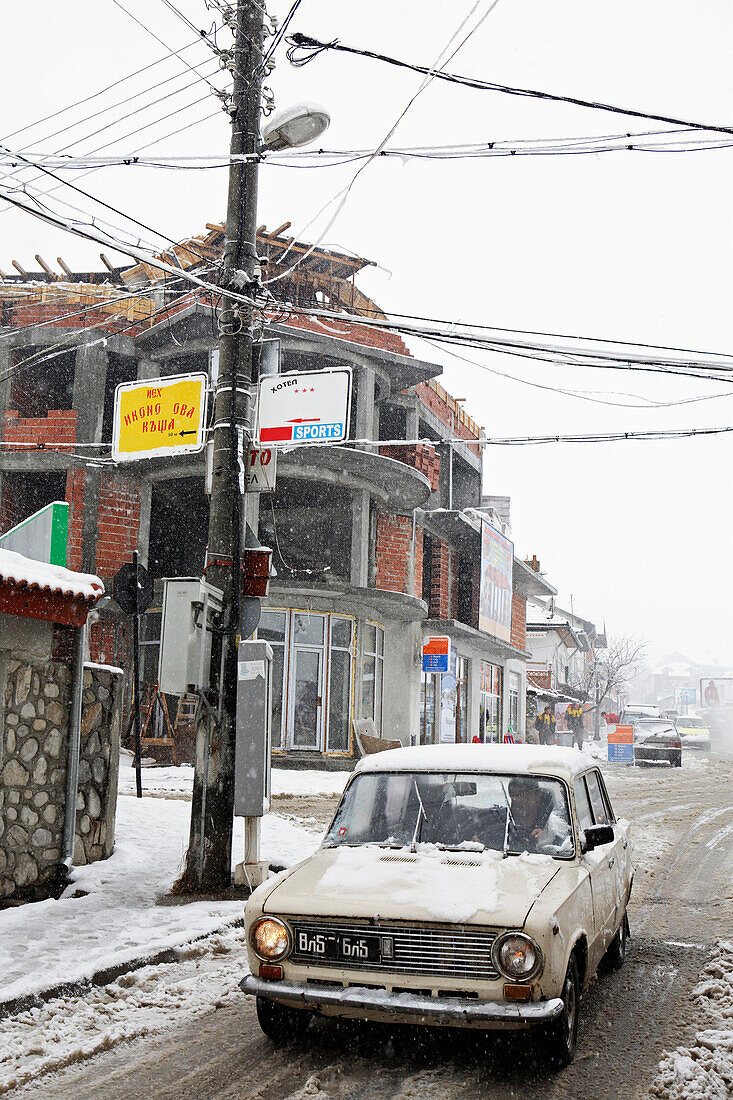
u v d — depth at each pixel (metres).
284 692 23.28
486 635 31.81
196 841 9.10
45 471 23.88
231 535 9.55
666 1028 5.67
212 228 22.64
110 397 24.75
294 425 10.65
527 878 5.27
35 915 7.96
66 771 9.50
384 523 26.77
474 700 34.28
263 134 10.09
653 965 7.19
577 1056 5.20
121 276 26.67
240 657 9.06
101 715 10.16
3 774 8.84
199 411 11.40
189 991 6.30
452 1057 5.20
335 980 4.89
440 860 5.55
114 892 8.85
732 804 20.58
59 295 24.91
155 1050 5.28
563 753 6.68
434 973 4.77
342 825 6.16
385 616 26.58
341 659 24.47
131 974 6.50
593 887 5.80
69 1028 5.52
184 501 26.30
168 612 9.14
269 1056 5.20
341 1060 5.14
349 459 22.81
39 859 9.14
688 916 9.01
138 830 11.46
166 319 22.84
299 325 24.39
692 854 13.12
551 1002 4.67
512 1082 4.83
